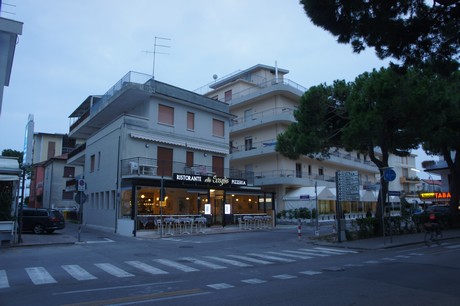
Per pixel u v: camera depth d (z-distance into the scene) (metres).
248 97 42.78
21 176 19.72
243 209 36.56
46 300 7.23
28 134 18.45
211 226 28.53
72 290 8.15
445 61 10.50
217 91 48.81
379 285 8.38
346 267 11.20
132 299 7.25
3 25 12.71
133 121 26.94
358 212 48.59
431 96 18.45
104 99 31.12
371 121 18.08
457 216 27.25
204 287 8.38
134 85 26.66
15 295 7.69
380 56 10.82
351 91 20.67
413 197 63.59
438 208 34.66
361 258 13.45
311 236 22.41
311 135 21.30
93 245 17.86
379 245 17.06
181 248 16.75
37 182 52.84
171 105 29.48
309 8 9.91
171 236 22.91
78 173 47.75
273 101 41.69
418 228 23.81
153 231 24.34
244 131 44.25
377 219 21.33
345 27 10.15
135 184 24.27
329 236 21.47
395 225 22.28
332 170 48.97
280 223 37.00
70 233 24.12
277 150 24.41
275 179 39.38
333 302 6.88
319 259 13.29
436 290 7.86
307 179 41.53
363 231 20.48
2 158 19.38
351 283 8.64
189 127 30.81
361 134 18.81
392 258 13.23
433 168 39.09
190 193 30.39
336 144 23.45
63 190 46.47
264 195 33.34
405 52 10.49
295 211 38.06
